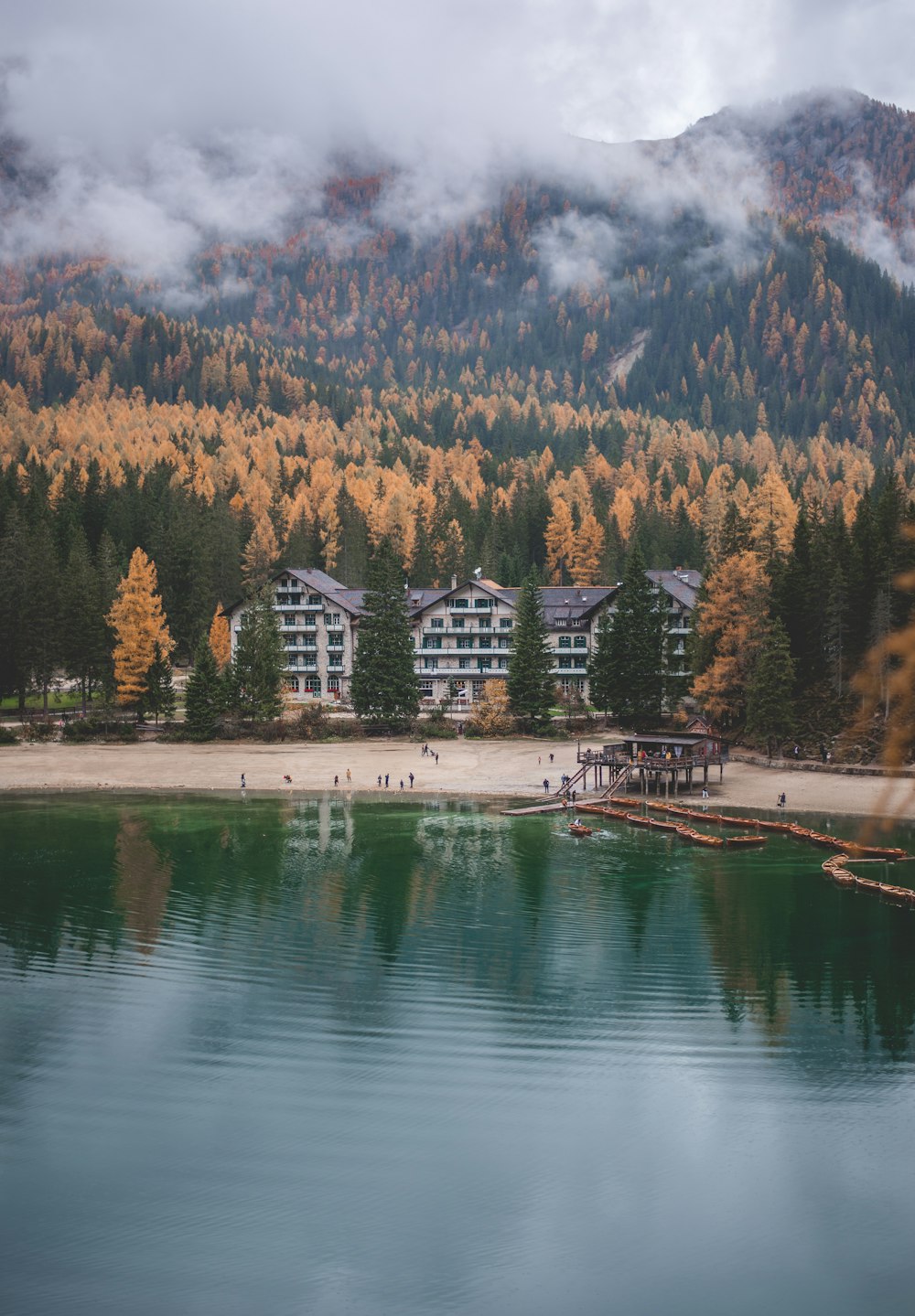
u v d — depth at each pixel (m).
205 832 82.81
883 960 51.91
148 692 128.50
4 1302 27.55
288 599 150.25
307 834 82.31
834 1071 39.78
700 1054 41.22
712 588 114.56
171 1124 36.00
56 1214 31.23
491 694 128.12
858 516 120.38
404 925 57.69
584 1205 31.52
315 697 148.38
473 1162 33.72
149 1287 28.16
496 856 74.88
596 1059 40.78
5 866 71.31
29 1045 41.84
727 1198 31.98
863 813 87.69
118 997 46.84
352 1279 28.38
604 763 100.88
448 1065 40.31
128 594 131.00
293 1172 33.03
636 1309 27.28
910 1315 27.02
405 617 128.25
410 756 116.00
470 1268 28.70
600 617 132.88
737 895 64.19
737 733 117.12
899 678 14.90
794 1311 26.98
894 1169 33.38
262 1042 42.25
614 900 62.97
